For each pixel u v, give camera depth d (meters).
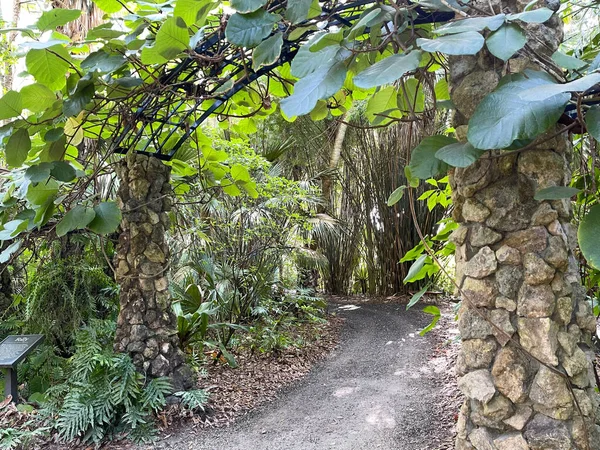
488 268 1.19
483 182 1.20
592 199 1.80
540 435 1.10
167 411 2.62
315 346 4.46
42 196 1.99
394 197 1.43
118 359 2.59
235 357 3.99
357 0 1.45
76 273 3.29
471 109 1.21
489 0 1.11
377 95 1.82
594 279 1.92
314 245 7.03
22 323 3.34
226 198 4.57
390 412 2.80
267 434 2.56
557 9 1.18
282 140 6.47
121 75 2.00
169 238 4.42
